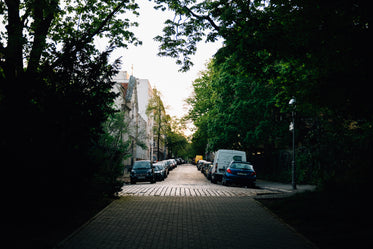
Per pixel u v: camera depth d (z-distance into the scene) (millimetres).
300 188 20141
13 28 11000
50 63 8492
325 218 7867
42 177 7344
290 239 6480
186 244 6109
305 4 8469
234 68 12016
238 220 8398
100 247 5863
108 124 24578
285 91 11586
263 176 32219
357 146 10070
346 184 9281
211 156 75125
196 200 12148
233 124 29516
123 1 14891
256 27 10180
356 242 5805
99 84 8633
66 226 7480
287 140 27797
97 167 8664
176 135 71938
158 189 17156
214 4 12945
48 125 7410
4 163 6797
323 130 16047
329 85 8430
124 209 9867
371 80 8008
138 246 5961
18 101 7289
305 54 9633
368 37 7844
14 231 6691
